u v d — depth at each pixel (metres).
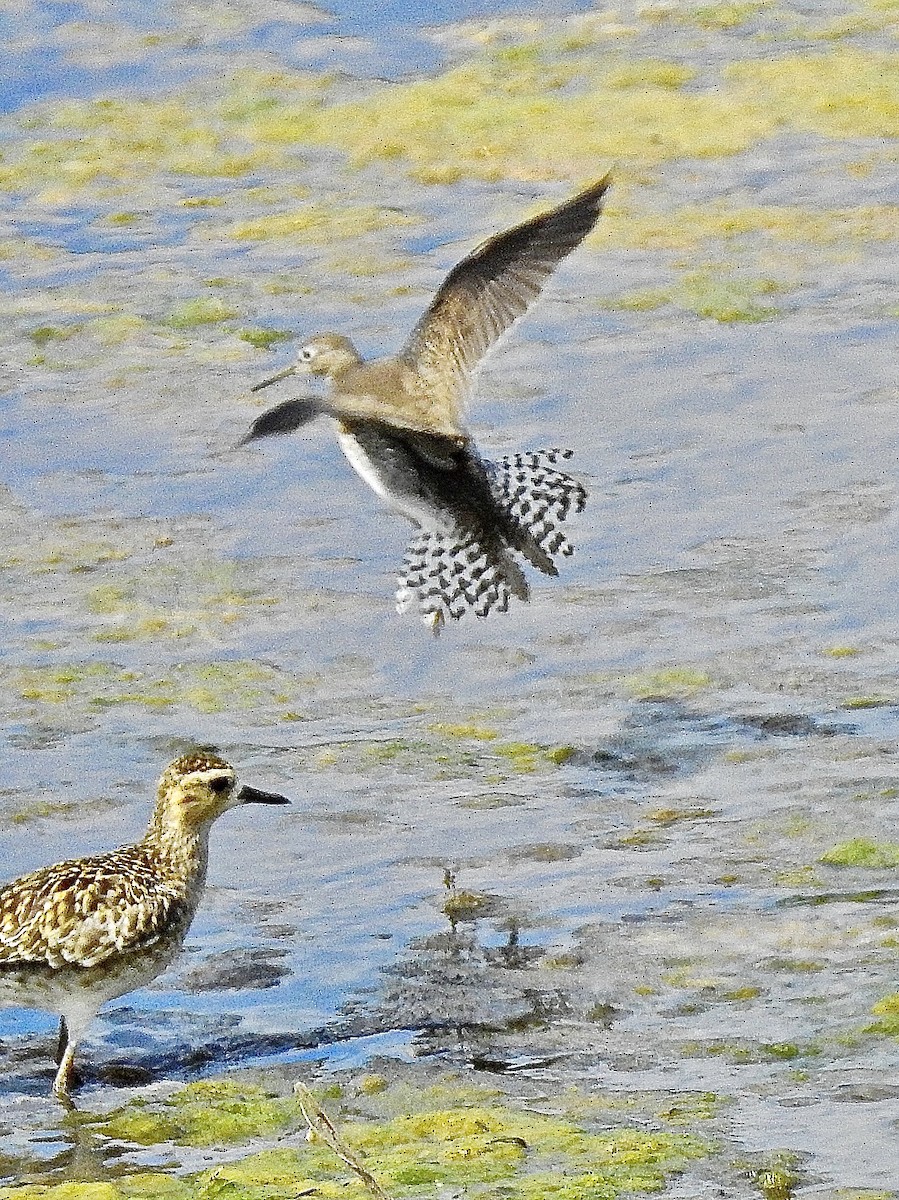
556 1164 9.85
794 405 19.92
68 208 25.38
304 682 15.78
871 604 16.48
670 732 14.80
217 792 11.62
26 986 10.95
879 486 18.34
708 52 28.77
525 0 31.11
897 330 21.31
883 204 24.27
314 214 24.83
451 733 14.97
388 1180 9.77
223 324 22.08
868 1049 10.81
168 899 11.33
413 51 29.48
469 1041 11.15
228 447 19.69
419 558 13.28
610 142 26.16
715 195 24.75
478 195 24.98
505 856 13.19
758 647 15.91
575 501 13.62
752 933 12.12
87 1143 10.31
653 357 21.05
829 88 27.33
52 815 13.83
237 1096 10.73
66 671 15.93
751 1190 9.54
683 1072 10.73
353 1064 10.98
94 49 29.84
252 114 27.73
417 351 12.73
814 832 13.28
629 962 11.87
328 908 12.64
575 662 15.90
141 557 17.73
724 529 17.86
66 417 20.31
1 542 18.03
